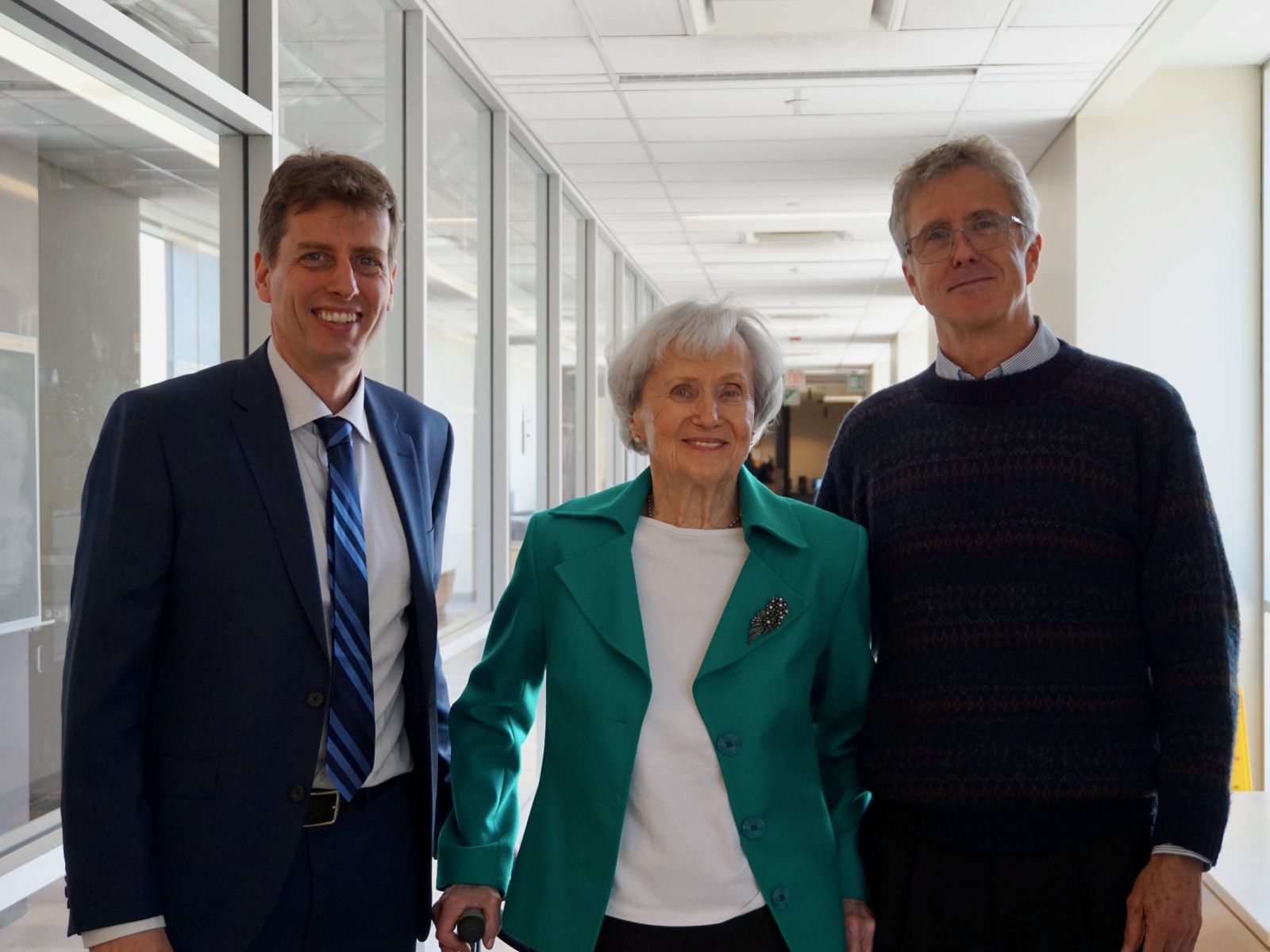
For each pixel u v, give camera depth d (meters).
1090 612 1.69
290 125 3.08
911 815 1.75
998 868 1.67
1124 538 1.71
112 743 1.44
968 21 4.65
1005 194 1.82
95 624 1.45
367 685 1.61
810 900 1.60
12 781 2.20
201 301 2.74
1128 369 1.76
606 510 1.76
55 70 2.25
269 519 1.56
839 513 2.01
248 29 2.83
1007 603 1.71
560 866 1.63
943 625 1.74
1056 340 1.84
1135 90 5.60
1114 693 1.68
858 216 8.34
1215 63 5.67
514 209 5.99
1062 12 4.55
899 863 1.75
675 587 1.71
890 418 1.91
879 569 1.86
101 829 1.41
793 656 1.67
